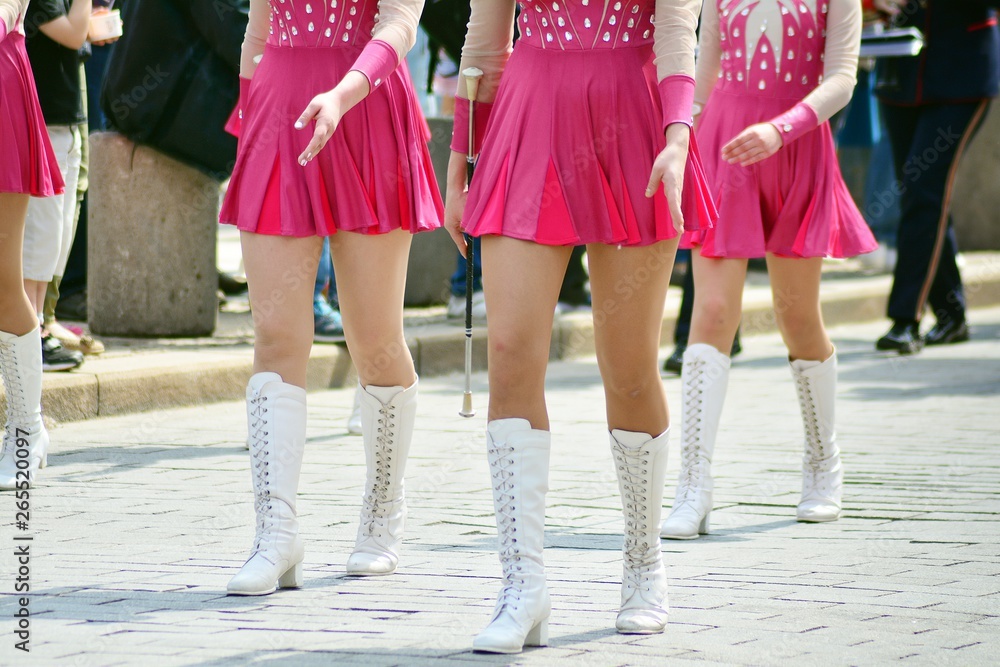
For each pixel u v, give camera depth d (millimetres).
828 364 11711
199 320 19594
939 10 20797
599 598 8797
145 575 9039
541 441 7676
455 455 14047
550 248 7523
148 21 17922
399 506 9492
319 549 10102
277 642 7445
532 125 7590
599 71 7574
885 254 30672
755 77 11570
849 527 11281
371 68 8320
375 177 8852
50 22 13656
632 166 7598
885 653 7488
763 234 11281
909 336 22438
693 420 11195
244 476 12656
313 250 8828
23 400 12078
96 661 6992
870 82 30703
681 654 7426
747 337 24797
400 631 7773
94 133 19266
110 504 11359
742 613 8398
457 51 17047
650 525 8023
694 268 11602
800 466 13883
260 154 8750
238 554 9711
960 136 21453
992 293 30031
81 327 18281
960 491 12602
